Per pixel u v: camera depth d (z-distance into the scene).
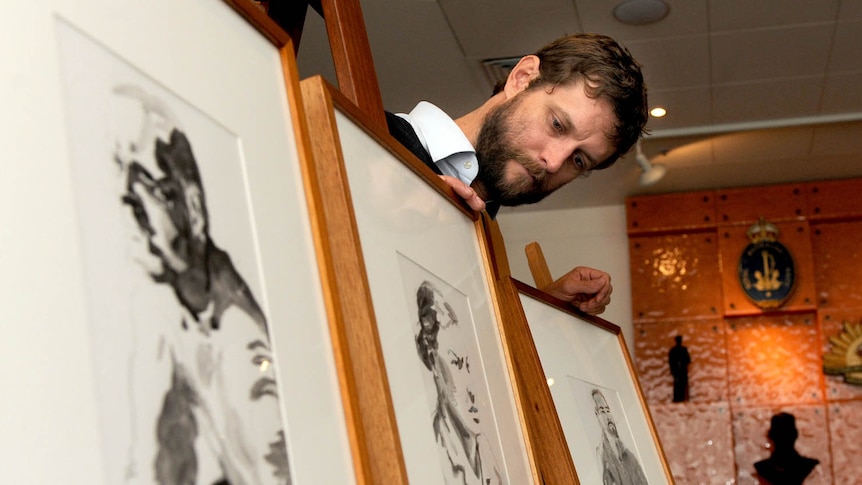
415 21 4.31
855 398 6.08
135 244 0.58
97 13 0.60
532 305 1.52
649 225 6.48
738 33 4.48
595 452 1.51
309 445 0.70
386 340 0.90
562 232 6.68
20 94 0.52
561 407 1.46
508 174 1.73
